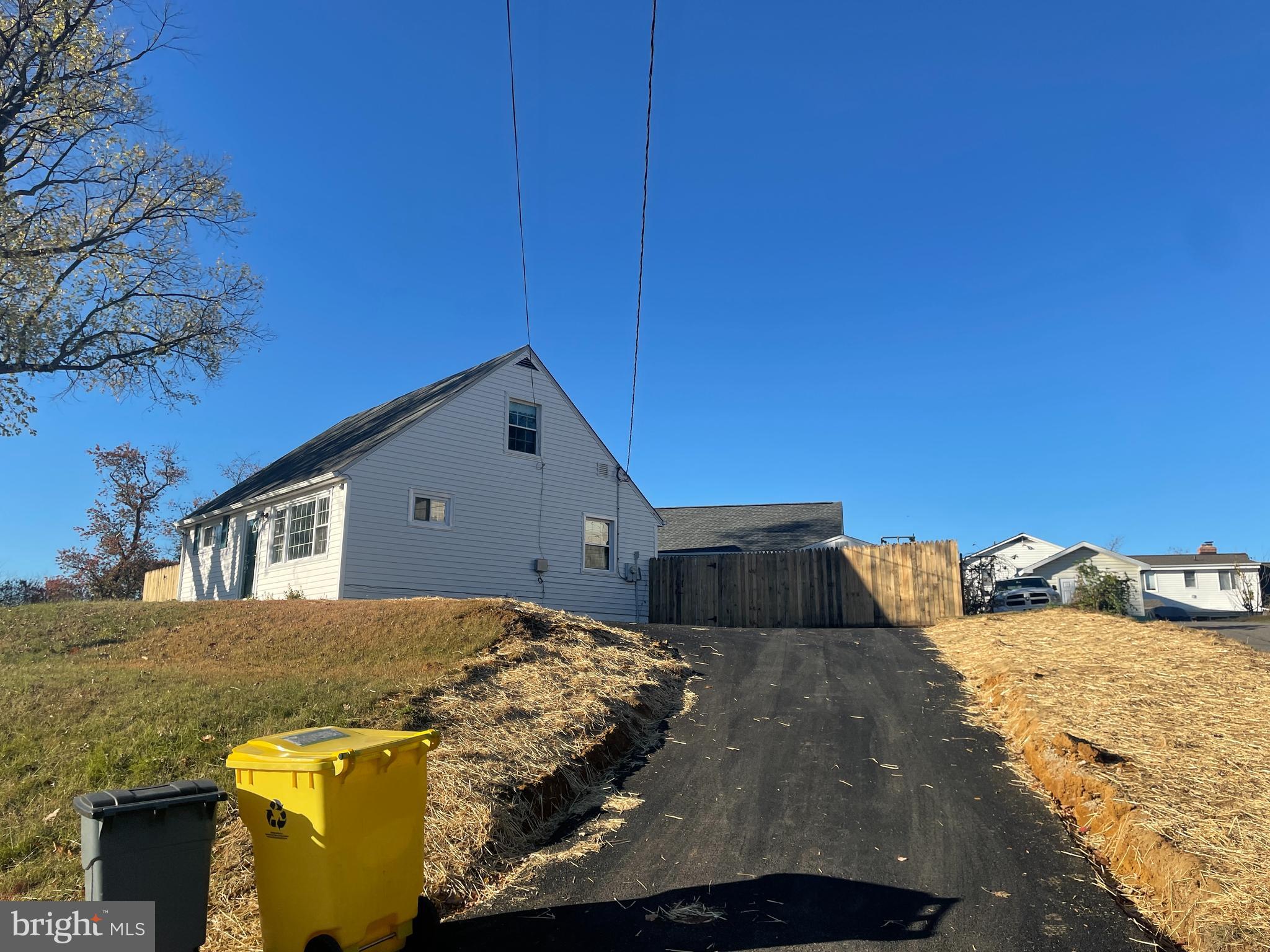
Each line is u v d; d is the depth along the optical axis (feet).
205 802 13.62
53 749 23.00
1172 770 21.49
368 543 58.08
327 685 28.25
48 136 65.87
